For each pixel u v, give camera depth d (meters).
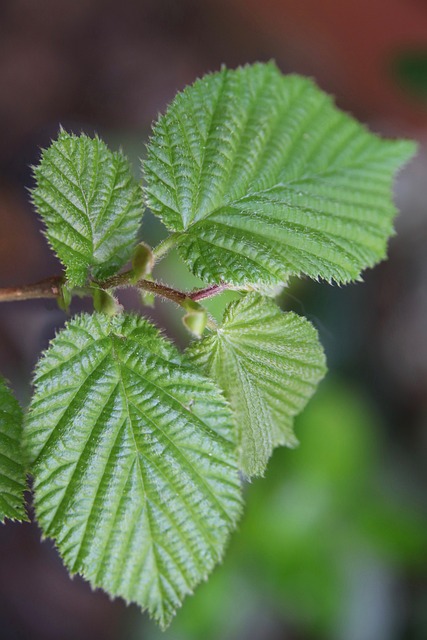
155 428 0.39
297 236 0.40
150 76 0.73
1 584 0.60
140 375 0.39
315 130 0.41
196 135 0.40
